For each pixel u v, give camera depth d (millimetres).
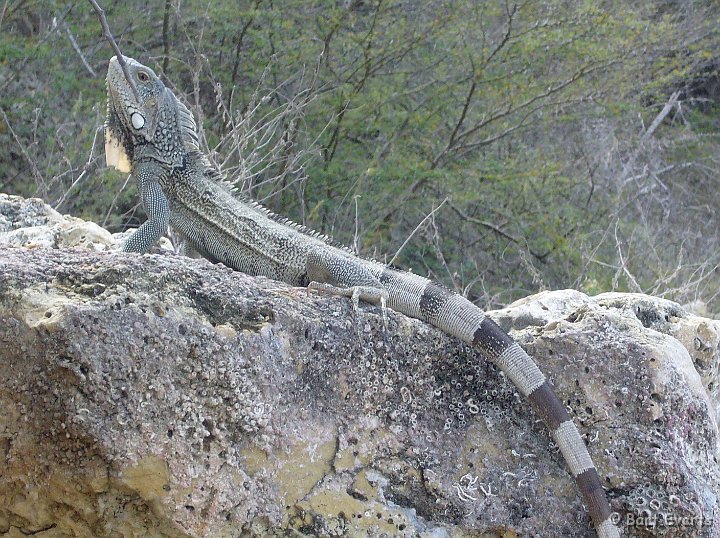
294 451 4926
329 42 14203
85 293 4605
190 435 4574
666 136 20281
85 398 4383
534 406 5254
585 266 13250
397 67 15305
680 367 5406
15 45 12312
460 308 5414
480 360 5441
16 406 4477
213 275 5004
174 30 14070
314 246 6148
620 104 15773
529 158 15992
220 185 6625
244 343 4734
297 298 5148
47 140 11750
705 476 5414
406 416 5254
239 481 4699
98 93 12602
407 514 5117
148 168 6547
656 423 5281
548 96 15688
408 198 14312
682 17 19516
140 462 4441
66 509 4613
